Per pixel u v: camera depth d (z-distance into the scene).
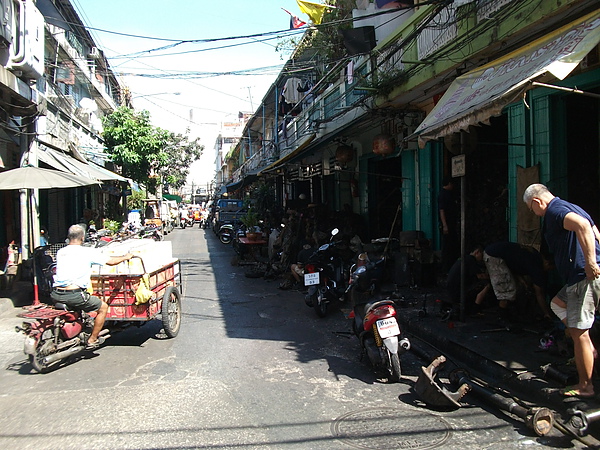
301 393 4.71
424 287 9.15
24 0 9.69
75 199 18.88
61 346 5.48
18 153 11.77
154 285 6.39
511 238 7.43
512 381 4.70
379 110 10.13
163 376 5.21
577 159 6.73
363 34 10.41
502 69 5.49
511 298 6.11
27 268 10.71
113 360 5.78
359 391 4.75
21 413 4.31
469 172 9.25
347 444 3.65
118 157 21.53
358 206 14.59
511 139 7.41
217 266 14.55
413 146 10.52
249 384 4.96
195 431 3.90
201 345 6.39
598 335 4.62
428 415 4.16
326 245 8.34
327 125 15.62
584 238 3.81
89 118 19.83
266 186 24.81
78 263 5.57
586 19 4.71
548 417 3.71
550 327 5.96
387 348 4.93
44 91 14.01
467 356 5.47
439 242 9.83
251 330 7.16
